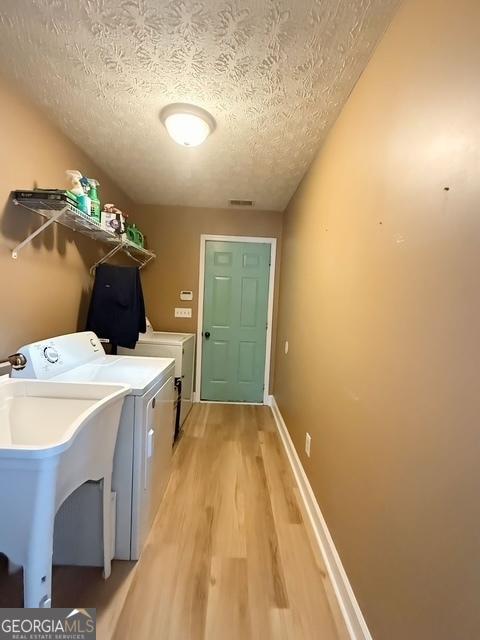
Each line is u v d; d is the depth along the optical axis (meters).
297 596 1.34
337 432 1.49
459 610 0.68
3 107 1.50
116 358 2.11
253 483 2.17
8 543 0.85
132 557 1.48
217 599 1.30
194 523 1.75
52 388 1.34
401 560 0.91
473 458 0.66
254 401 3.82
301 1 1.07
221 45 1.28
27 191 1.57
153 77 1.49
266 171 2.52
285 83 1.48
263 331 3.76
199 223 3.65
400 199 1.01
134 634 1.15
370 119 1.26
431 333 0.82
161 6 1.12
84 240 2.34
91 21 1.20
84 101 1.70
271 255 3.70
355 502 1.25
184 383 3.03
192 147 2.16
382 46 1.17
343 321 1.48
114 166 2.53
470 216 0.69
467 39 0.72
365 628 1.11
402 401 0.94
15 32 1.27
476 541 0.64
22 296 1.69
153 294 3.68
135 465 1.46
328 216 1.82
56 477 0.88
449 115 0.78
